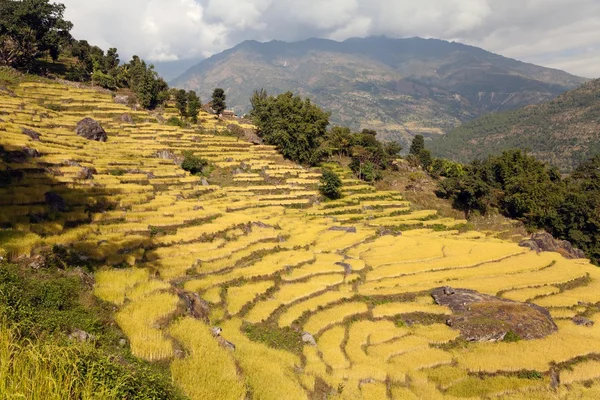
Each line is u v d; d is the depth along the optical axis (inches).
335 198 2957.7
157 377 476.7
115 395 404.8
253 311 1116.5
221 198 2369.6
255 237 1690.5
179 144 3132.4
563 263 1936.5
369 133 4594.0
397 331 1167.0
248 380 725.3
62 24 3545.8
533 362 1044.5
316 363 936.3
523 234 2992.1
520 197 3230.8
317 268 1518.2
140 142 2915.8
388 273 1600.6
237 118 4808.1
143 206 1690.5
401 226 2586.1
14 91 3157.0
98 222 1417.3
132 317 724.0
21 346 424.5
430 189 3619.6
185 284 1155.9
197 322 788.6
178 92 3956.7
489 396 923.4
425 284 1514.5
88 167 1987.0
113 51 4756.4
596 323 1325.0
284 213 2420.0
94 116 3230.8
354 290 1432.1
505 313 1240.2
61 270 794.2
